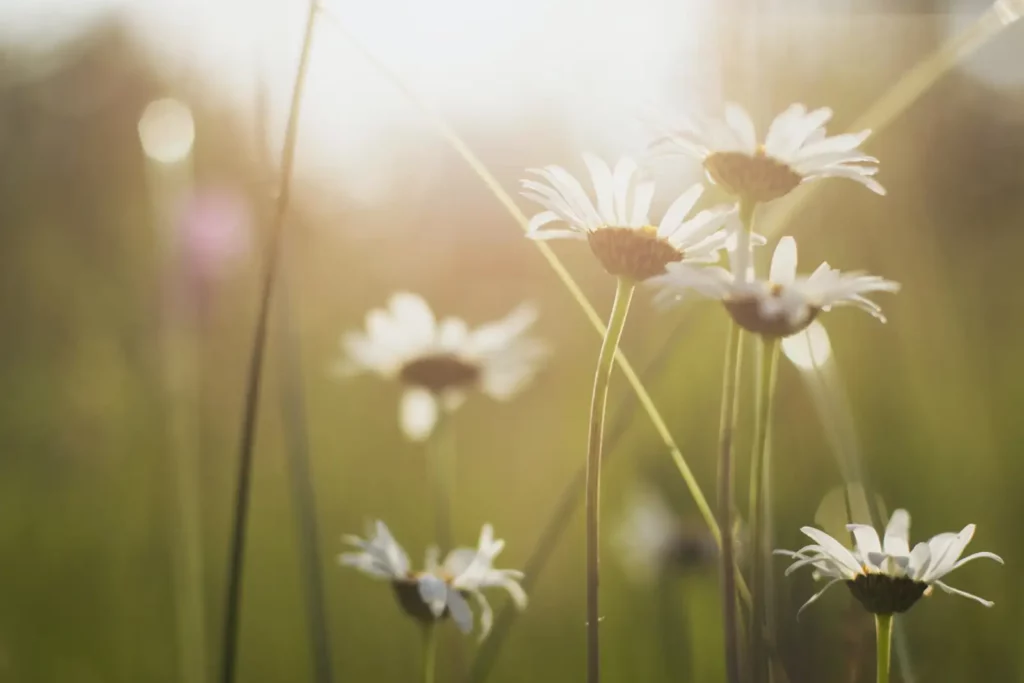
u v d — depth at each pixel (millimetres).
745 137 412
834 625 532
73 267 960
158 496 723
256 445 785
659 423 444
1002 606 572
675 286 401
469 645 586
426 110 447
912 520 628
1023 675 547
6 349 904
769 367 404
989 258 729
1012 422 665
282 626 647
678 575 612
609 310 799
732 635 403
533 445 790
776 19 615
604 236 408
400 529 727
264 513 730
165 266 605
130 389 821
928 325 708
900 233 718
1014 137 736
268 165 467
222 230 609
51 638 647
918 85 510
